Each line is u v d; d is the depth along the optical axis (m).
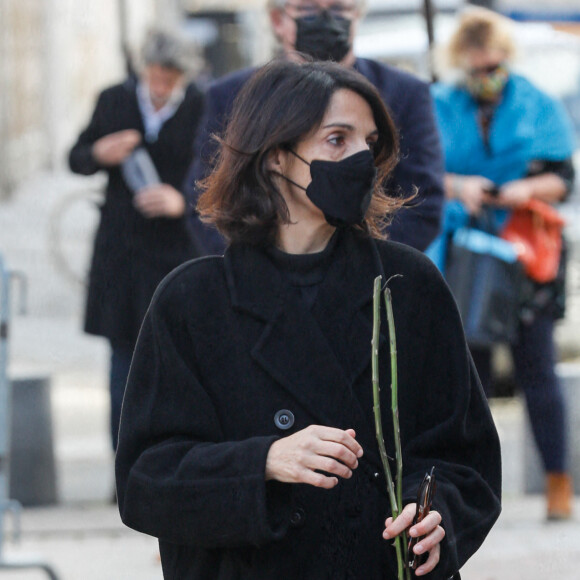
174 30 14.31
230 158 6.35
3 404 12.20
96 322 13.77
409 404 6.28
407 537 5.98
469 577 12.10
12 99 40.41
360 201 6.16
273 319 6.14
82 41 43.03
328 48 9.88
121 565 13.30
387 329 6.24
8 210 34.88
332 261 6.32
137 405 6.25
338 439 5.76
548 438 14.27
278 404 6.11
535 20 31.11
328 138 6.24
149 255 13.59
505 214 13.58
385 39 26.38
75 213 33.88
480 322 13.03
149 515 6.07
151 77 13.89
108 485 17.39
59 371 23.81
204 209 6.45
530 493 16.03
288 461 5.79
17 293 28.39
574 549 13.08
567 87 25.27
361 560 6.10
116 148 13.66
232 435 6.14
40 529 15.09
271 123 6.23
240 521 5.84
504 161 13.69
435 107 13.87
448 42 13.91
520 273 13.28
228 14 42.28
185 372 6.14
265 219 6.23
